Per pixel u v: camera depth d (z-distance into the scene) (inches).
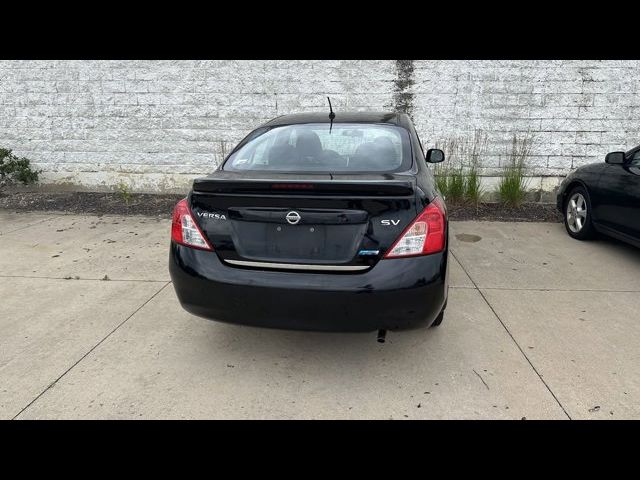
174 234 112.0
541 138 292.8
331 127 140.8
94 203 299.7
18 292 161.9
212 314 107.3
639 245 183.2
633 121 286.2
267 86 301.7
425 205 101.7
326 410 100.8
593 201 210.4
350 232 98.8
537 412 99.2
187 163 316.8
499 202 295.0
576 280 173.0
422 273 98.3
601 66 280.5
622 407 100.3
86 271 182.4
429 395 105.2
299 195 98.8
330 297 97.7
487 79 288.5
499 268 186.4
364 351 124.3
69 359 120.3
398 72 292.2
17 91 314.5
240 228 103.4
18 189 325.4
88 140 318.3
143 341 129.6
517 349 124.1
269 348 126.2
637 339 128.9
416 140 141.3
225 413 99.9
